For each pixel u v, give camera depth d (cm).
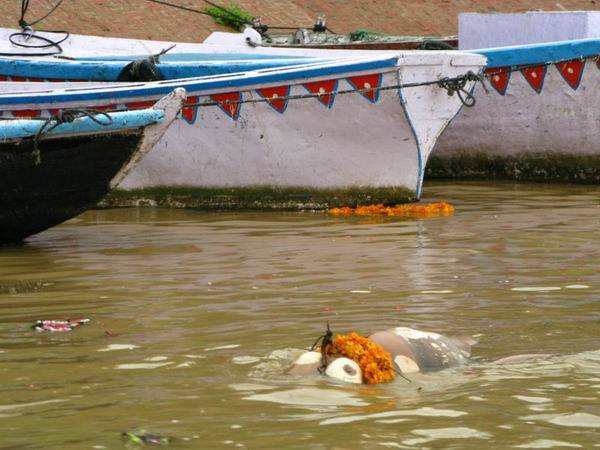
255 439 796
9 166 1559
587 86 2298
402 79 1870
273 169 1983
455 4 4338
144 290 1299
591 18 2555
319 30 3453
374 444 787
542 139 2381
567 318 1142
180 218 1903
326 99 1914
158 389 910
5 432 814
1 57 2292
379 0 4272
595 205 1994
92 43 2719
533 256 1490
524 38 2650
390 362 940
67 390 910
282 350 1022
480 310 1180
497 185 2362
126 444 787
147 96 1914
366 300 1232
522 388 908
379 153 1934
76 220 1891
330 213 1945
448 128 2472
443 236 1658
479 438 798
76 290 1308
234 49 2820
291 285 1316
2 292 1304
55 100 1884
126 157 1627
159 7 3850
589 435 805
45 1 3712
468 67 1914
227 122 1973
